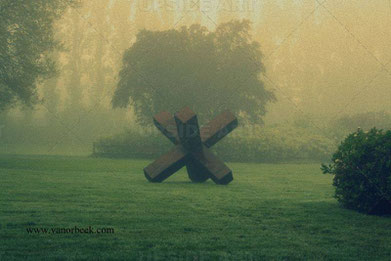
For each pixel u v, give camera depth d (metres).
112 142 26.16
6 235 4.89
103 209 6.72
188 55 27.42
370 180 6.89
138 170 15.40
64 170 14.60
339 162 7.62
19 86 22.25
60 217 5.99
